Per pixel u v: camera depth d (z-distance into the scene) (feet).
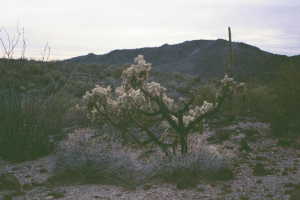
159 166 22.70
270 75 67.00
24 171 24.16
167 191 19.65
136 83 24.27
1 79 53.72
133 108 25.17
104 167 22.21
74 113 40.68
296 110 35.83
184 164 22.24
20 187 20.49
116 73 84.23
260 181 20.59
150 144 29.50
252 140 31.58
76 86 65.00
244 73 100.42
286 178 21.20
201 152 23.31
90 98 25.40
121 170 22.11
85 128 35.06
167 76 93.76
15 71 60.23
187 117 25.86
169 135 31.45
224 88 24.43
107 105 25.90
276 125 33.78
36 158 27.76
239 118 41.37
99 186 20.98
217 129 35.96
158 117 31.81
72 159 22.62
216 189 19.88
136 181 21.30
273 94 43.68
